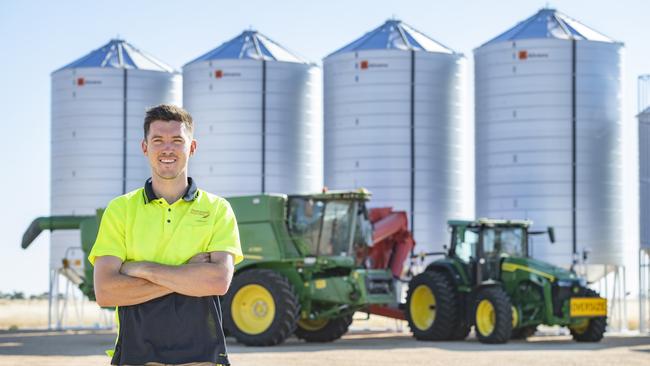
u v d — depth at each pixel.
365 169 35.91
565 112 34.09
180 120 6.02
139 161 39.97
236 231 6.13
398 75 35.94
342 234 23.59
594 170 34.19
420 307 25.28
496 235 24.62
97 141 39.75
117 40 41.38
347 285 23.20
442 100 36.34
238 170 37.44
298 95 38.31
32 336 27.58
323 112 37.53
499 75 34.69
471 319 24.06
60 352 20.88
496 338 23.14
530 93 34.25
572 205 33.91
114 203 6.07
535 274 23.83
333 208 23.61
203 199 6.10
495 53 34.81
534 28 34.78
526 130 34.22
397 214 27.20
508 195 34.31
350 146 36.16
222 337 5.99
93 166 39.66
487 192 34.81
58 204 40.06
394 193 35.72
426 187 35.91
